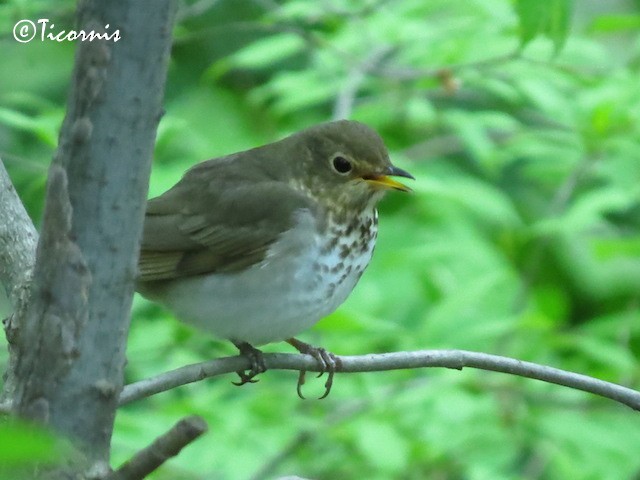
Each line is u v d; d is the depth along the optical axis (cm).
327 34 1330
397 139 1377
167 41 436
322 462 1023
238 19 1484
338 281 856
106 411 448
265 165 891
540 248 1222
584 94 1205
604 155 1220
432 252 1135
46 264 435
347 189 861
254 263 837
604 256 1197
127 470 423
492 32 1212
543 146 1226
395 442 964
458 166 1434
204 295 848
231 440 984
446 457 1009
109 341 446
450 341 1023
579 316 1447
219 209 855
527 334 1093
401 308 1129
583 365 1105
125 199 439
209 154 1201
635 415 1073
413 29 1191
